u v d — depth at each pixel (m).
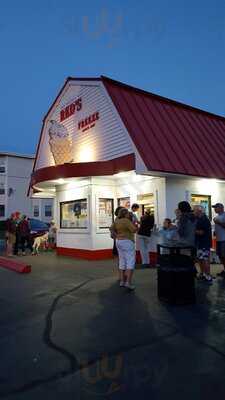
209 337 5.20
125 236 8.41
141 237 12.02
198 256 9.08
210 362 4.37
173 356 4.57
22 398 3.59
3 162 37.09
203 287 8.40
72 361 4.46
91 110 14.98
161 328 5.63
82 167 13.45
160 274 7.36
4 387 3.81
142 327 5.70
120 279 9.11
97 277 10.04
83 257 14.55
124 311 6.60
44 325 5.89
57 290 8.48
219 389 3.74
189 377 4.00
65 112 16.81
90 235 14.10
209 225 9.09
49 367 4.29
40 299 7.67
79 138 15.66
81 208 14.90
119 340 5.16
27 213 37.59
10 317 6.39
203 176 12.98
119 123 13.23
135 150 12.20
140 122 13.32
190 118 15.70
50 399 3.56
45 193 19.72
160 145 12.83
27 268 11.17
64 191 16.09
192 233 8.91
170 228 10.61
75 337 5.31
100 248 14.16
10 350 4.84
